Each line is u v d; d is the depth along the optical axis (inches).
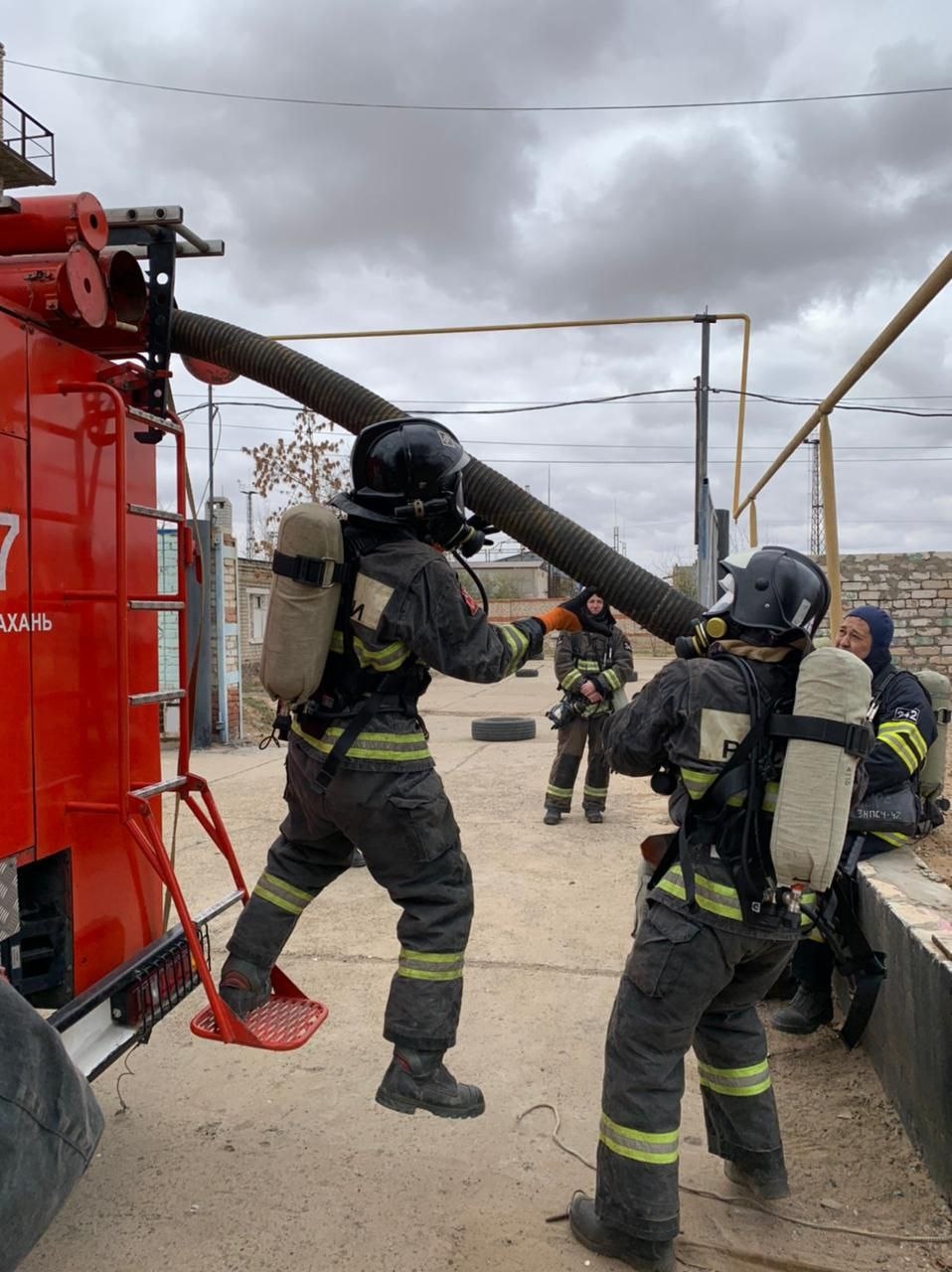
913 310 158.4
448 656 102.0
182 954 126.7
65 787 109.9
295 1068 147.0
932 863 175.8
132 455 125.5
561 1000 170.2
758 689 97.1
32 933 110.1
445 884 108.0
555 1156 124.0
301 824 115.6
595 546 130.5
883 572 590.2
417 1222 109.6
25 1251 71.2
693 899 96.5
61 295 104.4
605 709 290.8
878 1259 102.5
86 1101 78.2
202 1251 104.4
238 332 145.3
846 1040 120.5
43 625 106.2
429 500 105.6
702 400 521.0
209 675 467.8
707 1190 115.6
